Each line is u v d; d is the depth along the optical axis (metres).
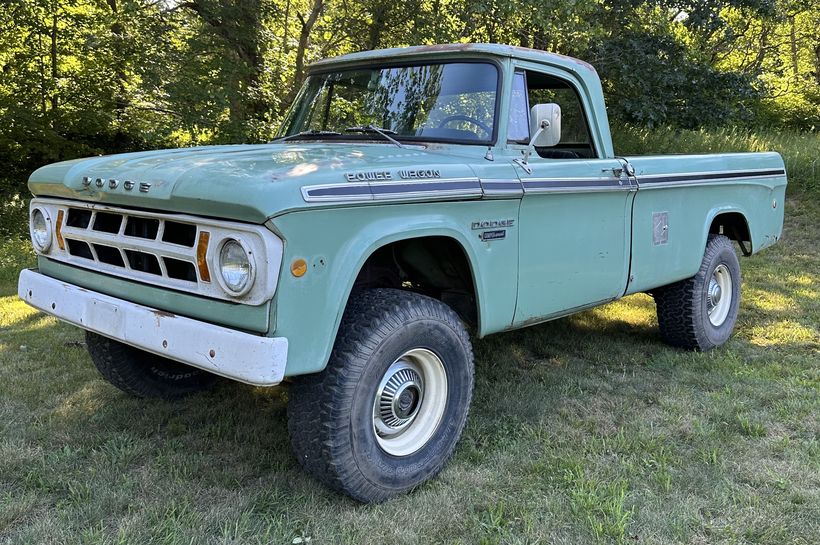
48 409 3.74
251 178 2.37
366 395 2.67
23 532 2.55
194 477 3.02
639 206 4.13
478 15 10.82
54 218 3.17
